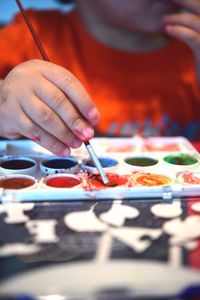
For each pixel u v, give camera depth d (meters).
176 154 0.56
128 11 0.78
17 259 0.32
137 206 0.42
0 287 0.29
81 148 0.58
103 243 0.35
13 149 0.57
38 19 0.94
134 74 0.90
